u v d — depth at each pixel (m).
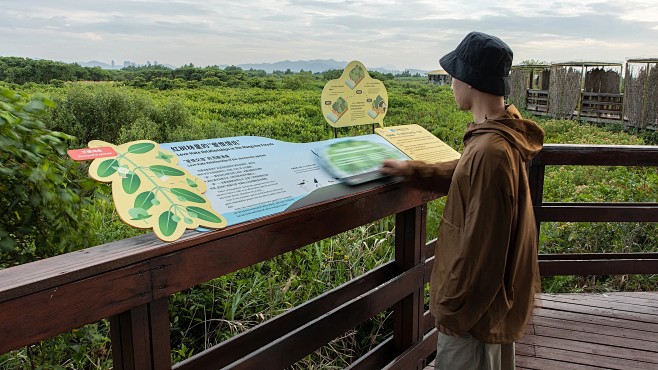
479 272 1.48
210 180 1.54
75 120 11.11
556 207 3.15
